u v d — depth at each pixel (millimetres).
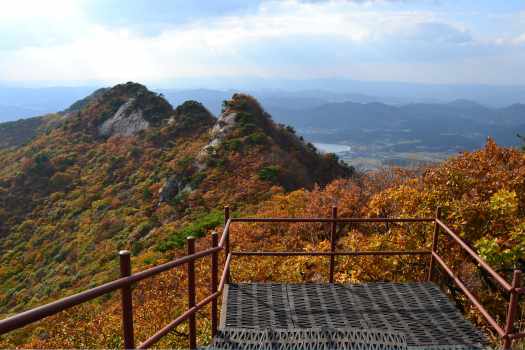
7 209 64500
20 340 18750
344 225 17938
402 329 4086
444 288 8961
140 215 51000
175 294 14898
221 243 4285
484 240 7203
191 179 49812
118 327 13578
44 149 81875
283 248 16656
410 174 21094
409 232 8984
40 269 48062
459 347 3793
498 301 8125
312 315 4324
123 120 84000
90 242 49250
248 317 4262
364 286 5020
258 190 43094
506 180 9109
